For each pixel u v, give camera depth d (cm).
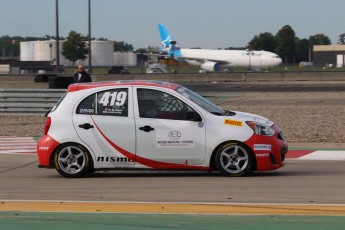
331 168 2752
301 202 1933
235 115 2484
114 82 2545
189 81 12850
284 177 2456
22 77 10275
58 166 2498
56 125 2495
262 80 12888
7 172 2725
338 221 1659
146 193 2133
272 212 1781
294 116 5262
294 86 10369
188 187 2241
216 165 2441
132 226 1631
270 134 2434
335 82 11781
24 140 4022
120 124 2458
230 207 1861
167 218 1719
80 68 4847
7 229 1616
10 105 5419
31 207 1891
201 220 1691
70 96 2520
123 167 2469
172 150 2438
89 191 2191
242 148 2417
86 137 2475
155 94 2481
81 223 1672
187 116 2438
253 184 2278
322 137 4000
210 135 2423
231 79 12950
